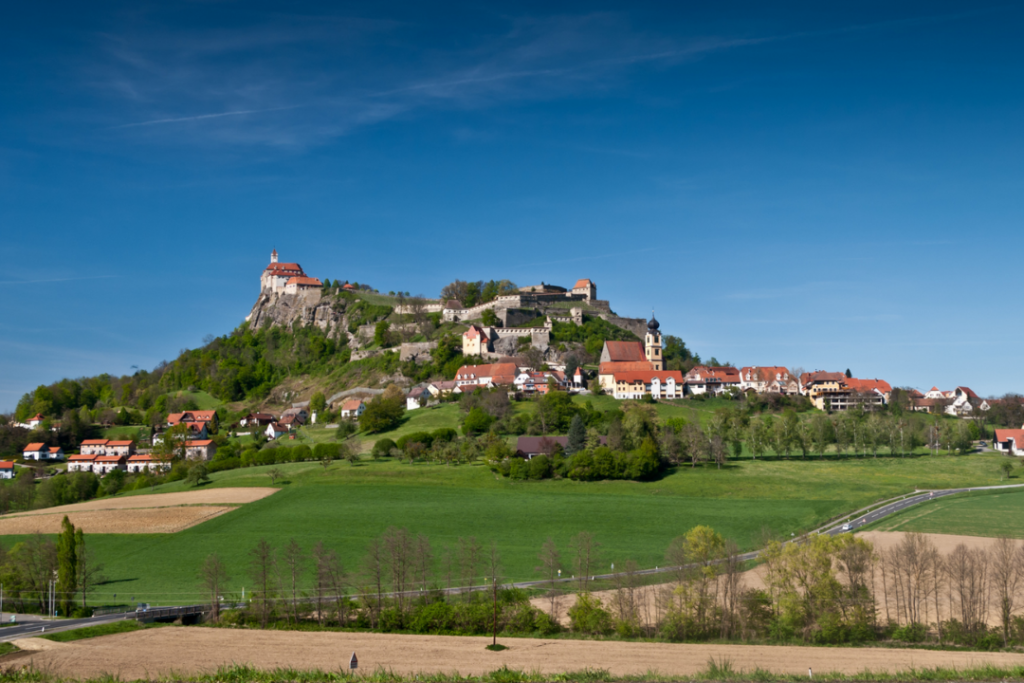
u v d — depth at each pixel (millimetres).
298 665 93688
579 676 86875
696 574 113875
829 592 108375
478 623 112812
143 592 134250
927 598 114875
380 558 127875
